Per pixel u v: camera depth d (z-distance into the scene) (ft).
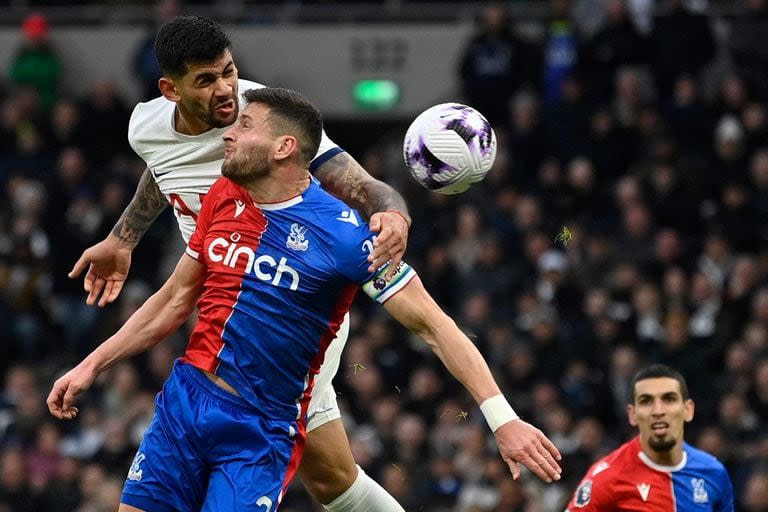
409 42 203.00
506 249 165.99
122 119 192.95
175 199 70.08
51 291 176.76
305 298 61.46
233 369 62.08
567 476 133.08
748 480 130.11
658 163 169.58
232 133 61.57
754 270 154.71
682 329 146.92
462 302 162.20
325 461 70.33
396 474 136.87
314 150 62.23
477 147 62.03
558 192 170.50
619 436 140.67
